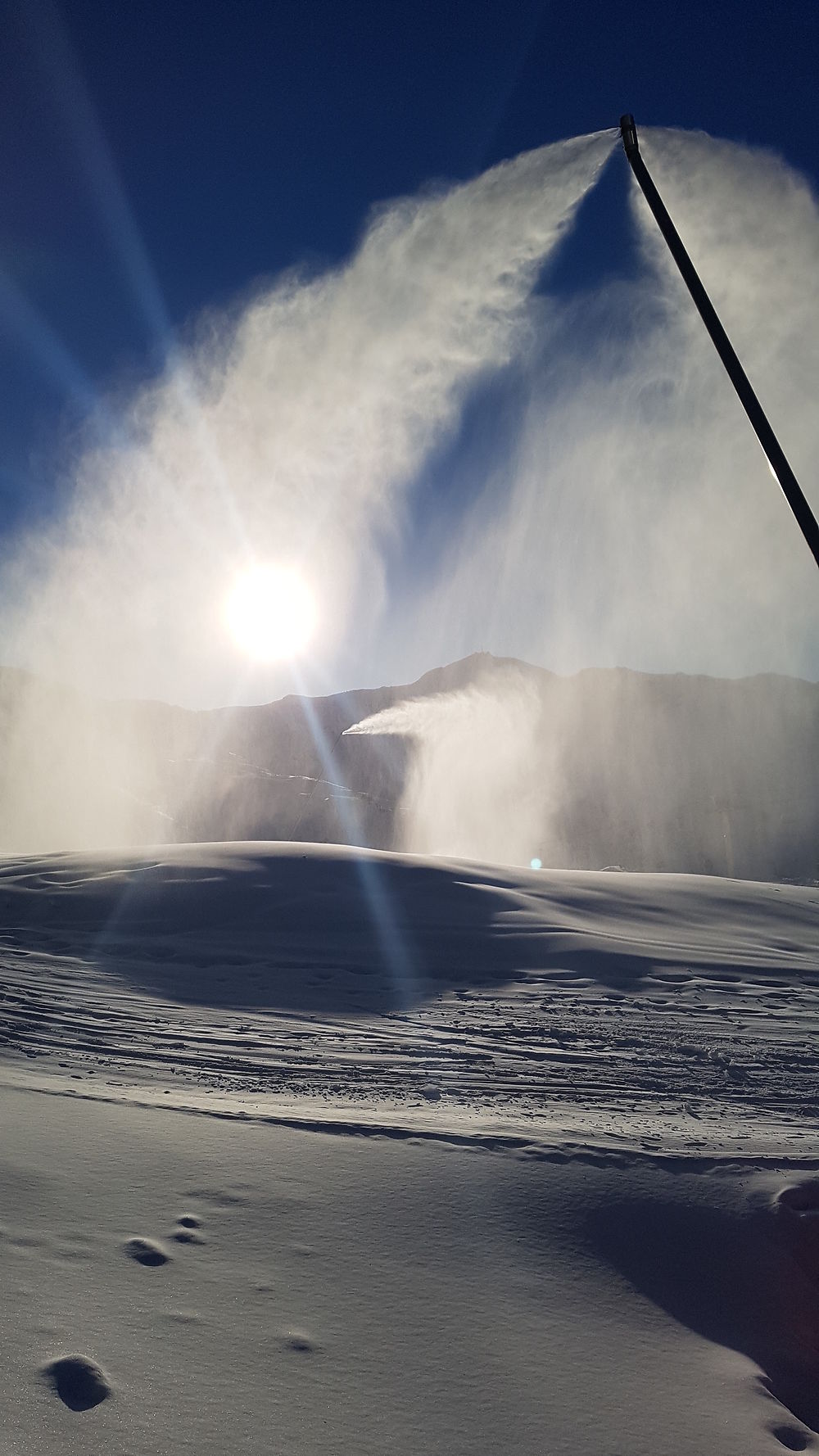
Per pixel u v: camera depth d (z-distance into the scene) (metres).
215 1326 3.32
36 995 11.53
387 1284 3.83
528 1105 7.53
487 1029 11.53
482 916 20.39
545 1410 3.12
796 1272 4.45
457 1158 5.35
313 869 23.25
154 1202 4.33
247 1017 11.34
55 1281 3.46
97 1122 5.43
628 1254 4.44
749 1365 3.67
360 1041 10.22
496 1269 4.10
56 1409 2.68
